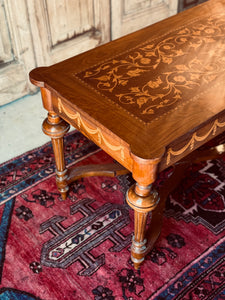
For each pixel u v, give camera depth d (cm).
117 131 154
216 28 223
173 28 224
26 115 290
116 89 177
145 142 148
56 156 207
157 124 157
